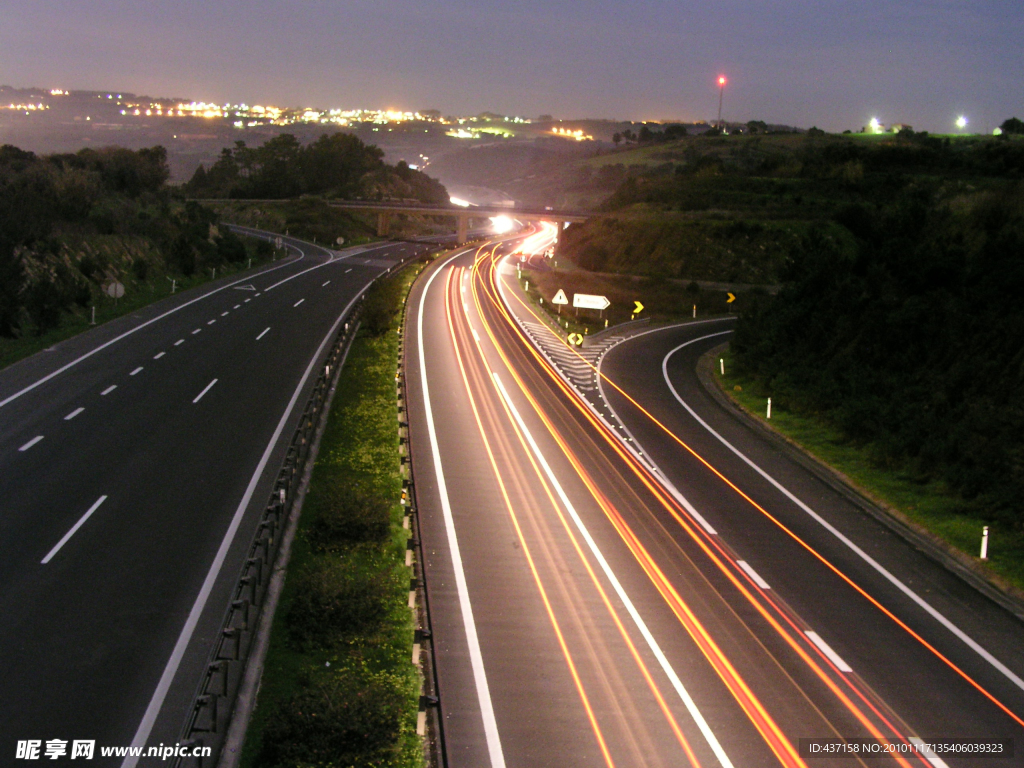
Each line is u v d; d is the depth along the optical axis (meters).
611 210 117.38
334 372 35.12
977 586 19.47
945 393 33.09
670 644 15.79
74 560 17.22
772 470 28.02
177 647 14.32
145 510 20.02
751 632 16.45
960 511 24.02
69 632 14.52
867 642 16.31
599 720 13.21
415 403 33.28
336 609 15.13
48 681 13.06
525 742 12.55
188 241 63.56
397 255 92.81
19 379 31.30
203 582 16.73
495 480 24.98
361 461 25.19
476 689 13.96
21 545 17.72
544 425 31.66
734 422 34.56
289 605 16.22
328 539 18.97
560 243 110.12
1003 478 24.27
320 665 14.27
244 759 11.68
